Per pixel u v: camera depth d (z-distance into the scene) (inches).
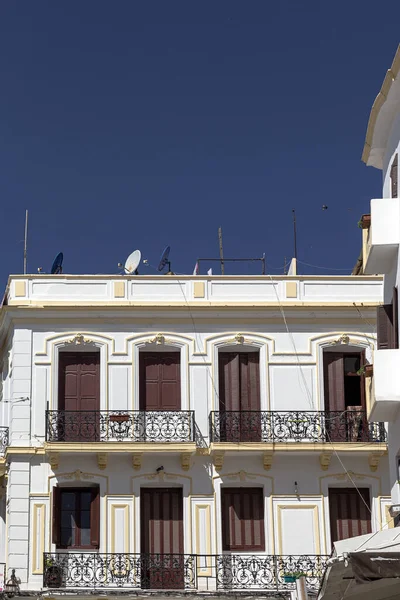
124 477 1380.4
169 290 1446.9
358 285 1460.4
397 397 1053.2
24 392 1403.8
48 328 1425.9
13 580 1333.7
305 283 1457.9
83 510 1379.2
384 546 749.9
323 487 1389.0
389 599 863.7
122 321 1432.1
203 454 1390.3
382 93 1081.4
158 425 1386.6
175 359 1432.1
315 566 1355.8
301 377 1427.2
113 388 1408.7
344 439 1395.2
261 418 1397.6
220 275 1454.2
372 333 1444.4
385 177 1171.3
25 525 1359.5
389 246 1078.4
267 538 1370.6
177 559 1355.8
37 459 1381.6
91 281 1445.6
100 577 1341.0
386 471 1395.2
